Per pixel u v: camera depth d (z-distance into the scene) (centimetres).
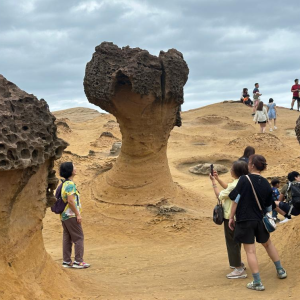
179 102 869
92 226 769
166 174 899
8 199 322
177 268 511
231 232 436
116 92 827
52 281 356
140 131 863
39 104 359
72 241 521
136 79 790
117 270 508
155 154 886
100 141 1742
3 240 321
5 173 314
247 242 390
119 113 853
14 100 338
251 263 384
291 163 1186
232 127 2120
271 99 1917
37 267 353
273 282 400
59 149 388
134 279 450
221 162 1429
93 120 2459
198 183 1198
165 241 692
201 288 397
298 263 433
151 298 349
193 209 850
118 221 784
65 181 510
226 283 416
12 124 326
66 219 508
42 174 371
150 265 541
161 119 865
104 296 354
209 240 684
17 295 310
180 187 966
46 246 673
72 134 1873
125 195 859
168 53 841
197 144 1764
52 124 372
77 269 507
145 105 830
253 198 392
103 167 1176
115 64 838
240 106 2678
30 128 341
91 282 400
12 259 326
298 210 523
